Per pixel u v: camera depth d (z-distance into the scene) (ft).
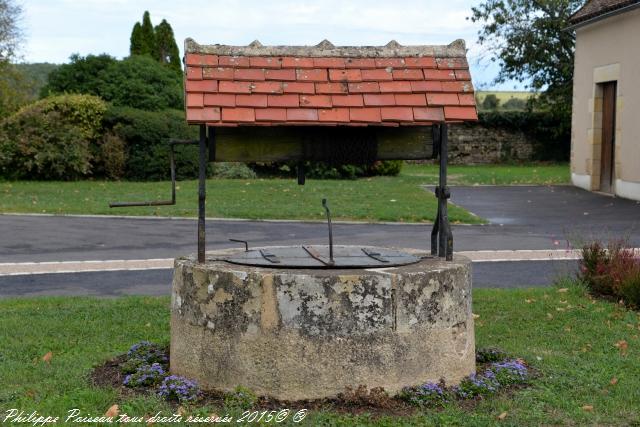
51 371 19.07
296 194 65.05
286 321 16.31
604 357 21.31
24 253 38.58
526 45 115.14
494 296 28.45
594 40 69.92
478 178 85.10
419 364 16.85
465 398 17.10
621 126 64.75
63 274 33.12
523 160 117.19
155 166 80.84
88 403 16.49
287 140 18.03
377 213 53.16
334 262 17.48
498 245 41.55
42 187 71.31
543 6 113.70
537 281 31.99
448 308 17.30
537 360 20.68
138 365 18.84
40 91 94.22
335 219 51.96
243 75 17.81
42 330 23.35
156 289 30.19
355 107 17.66
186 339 17.46
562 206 59.93
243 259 17.97
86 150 79.71
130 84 88.17
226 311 16.71
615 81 67.10
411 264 17.79
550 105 116.47
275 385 16.38
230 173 83.82
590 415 16.35
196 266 17.30
